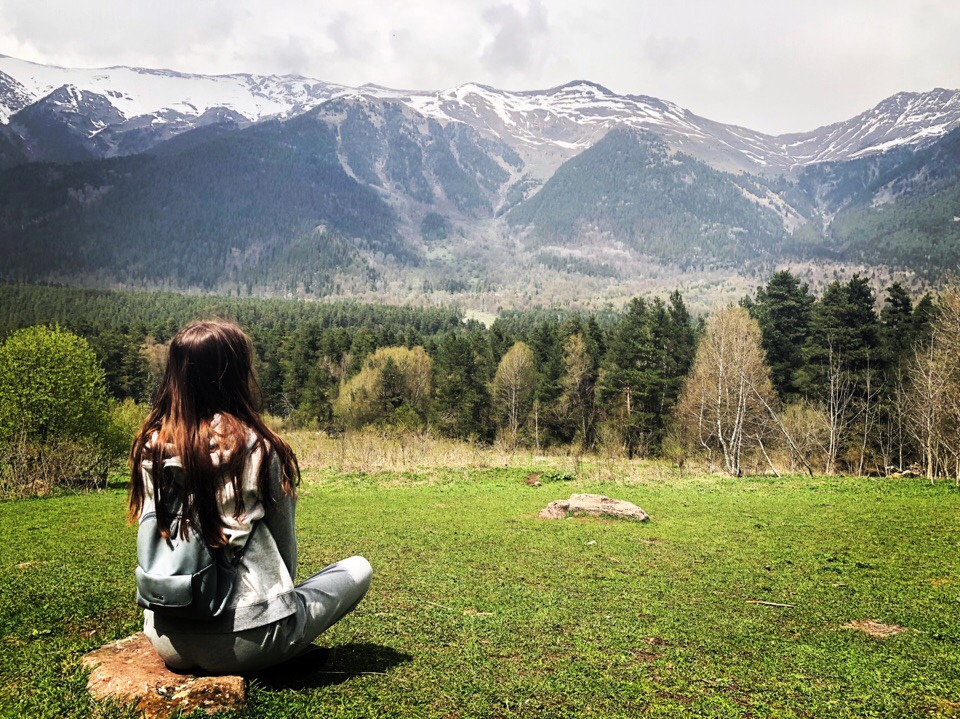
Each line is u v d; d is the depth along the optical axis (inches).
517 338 3946.9
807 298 2400.3
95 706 147.9
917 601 308.7
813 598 316.5
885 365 2031.3
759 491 931.3
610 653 225.1
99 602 261.3
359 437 2171.5
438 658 209.3
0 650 197.8
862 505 722.2
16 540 473.1
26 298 6737.2
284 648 150.1
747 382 1649.9
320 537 519.5
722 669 211.3
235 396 144.4
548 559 425.7
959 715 177.9
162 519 135.6
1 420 1157.1
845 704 184.4
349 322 6663.4
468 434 2760.8
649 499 844.6
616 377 2497.5
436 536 527.8
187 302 7327.8
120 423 1448.1
